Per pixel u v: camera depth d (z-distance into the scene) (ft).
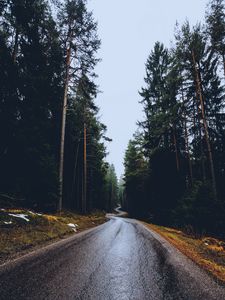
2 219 31.45
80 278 16.65
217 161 73.10
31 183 47.50
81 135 107.76
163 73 96.63
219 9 55.83
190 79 66.90
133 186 132.67
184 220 58.59
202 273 19.24
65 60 62.69
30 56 51.44
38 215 40.63
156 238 38.70
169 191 80.53
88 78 65.36
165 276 17.98
